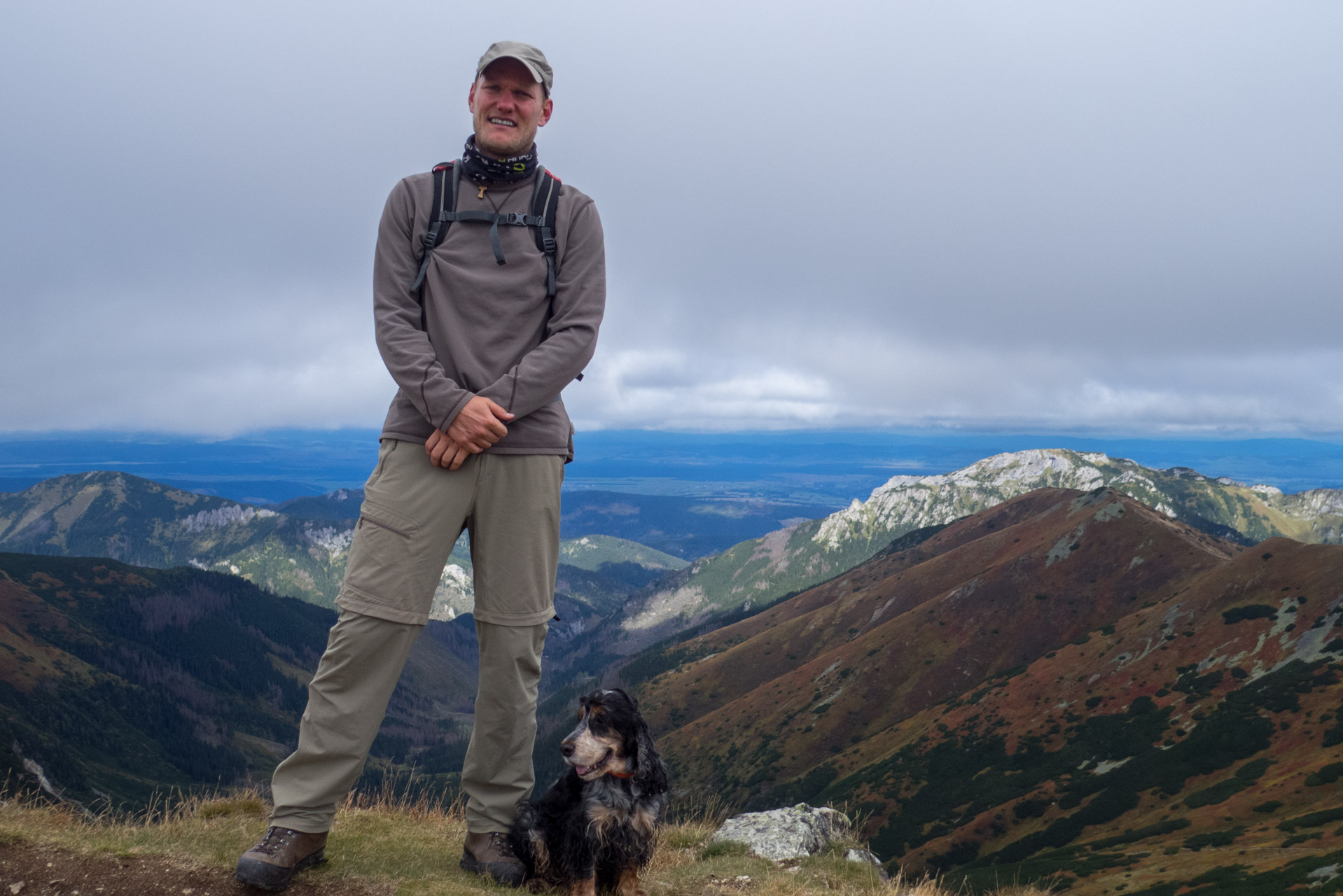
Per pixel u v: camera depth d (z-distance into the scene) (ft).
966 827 353.51
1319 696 341.21
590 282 12.39
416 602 11.64
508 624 12.41
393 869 12.96
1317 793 283.38
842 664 591.37
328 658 11.59
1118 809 331.57
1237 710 358.64
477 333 11.77
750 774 509.35
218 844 14.10
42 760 493.36
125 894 10.78
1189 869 234.99
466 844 13.89
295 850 11.44
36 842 11.79
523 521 12.18
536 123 12.08
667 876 18.86
